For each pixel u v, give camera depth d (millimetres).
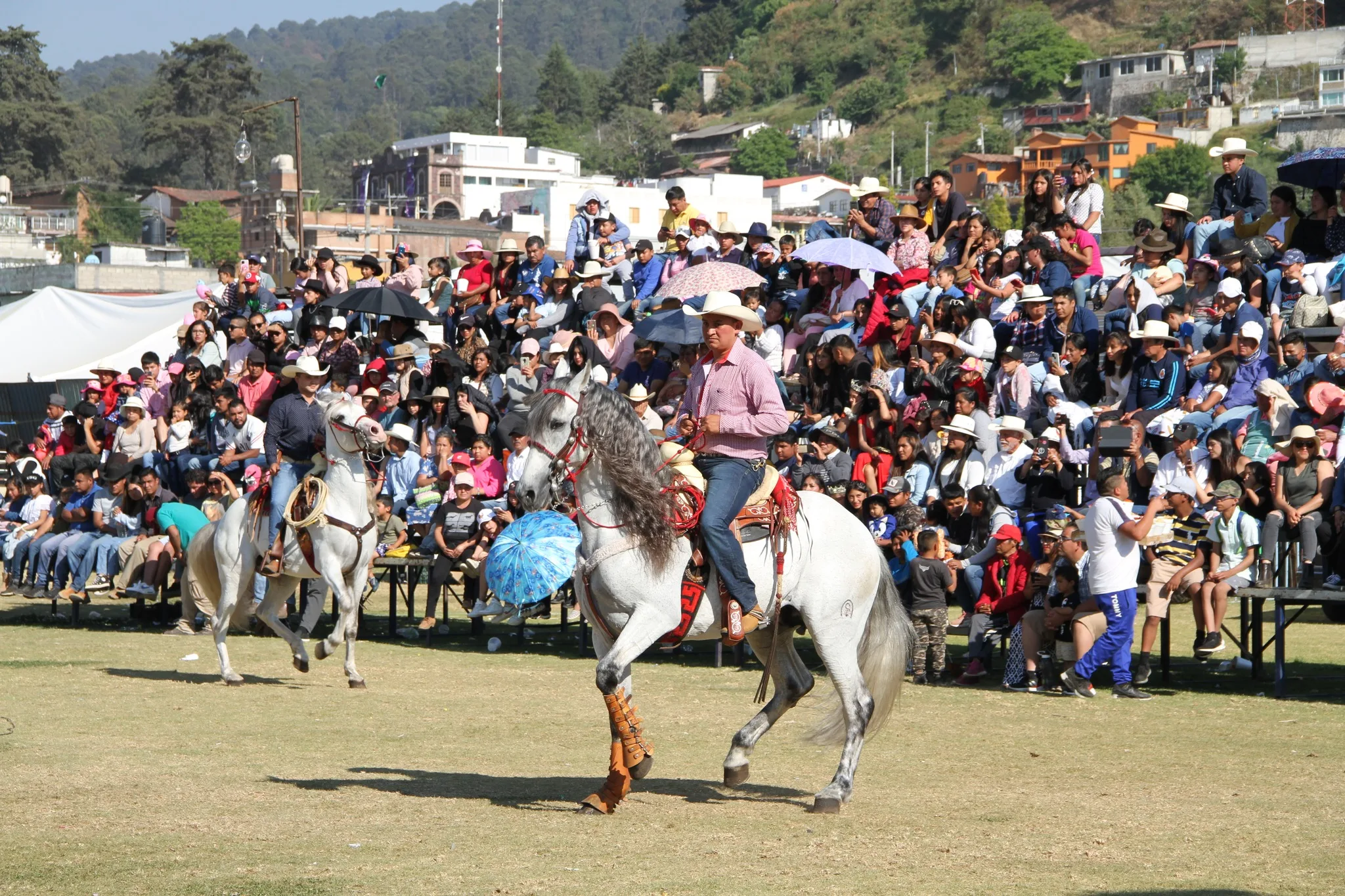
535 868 6395
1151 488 13594
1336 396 13789
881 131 145000
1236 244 16750
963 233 19438
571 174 128125
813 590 8102
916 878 6234
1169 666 13711
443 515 16625
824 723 8273
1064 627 13016
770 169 143625
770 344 18516
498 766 9109
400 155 125312
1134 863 6535
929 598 13453
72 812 7535
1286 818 7594
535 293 22141
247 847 6777
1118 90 127125
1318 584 12875
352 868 6363
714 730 10695
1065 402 15453
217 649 14875
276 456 13062
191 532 17469
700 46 187875
